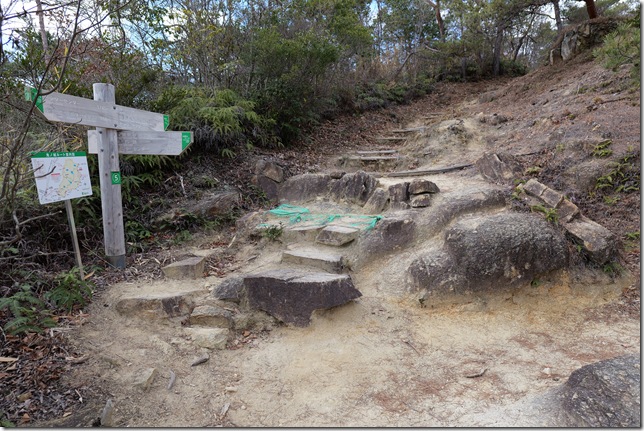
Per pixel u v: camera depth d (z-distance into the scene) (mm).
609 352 3047
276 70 7379
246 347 3215
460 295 3695
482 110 9836
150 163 5301
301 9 8641
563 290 3756
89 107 3795
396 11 16500
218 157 6332
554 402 2416
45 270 3781
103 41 6121
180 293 3617
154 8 7227
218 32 6941
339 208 5520
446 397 2641
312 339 3285
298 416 2508
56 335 2957
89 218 4625
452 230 4047
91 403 2434
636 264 4008
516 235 3793
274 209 5531
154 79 6125
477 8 11469
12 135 4324
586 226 4102
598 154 5137
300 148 7930
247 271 4227
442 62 14656
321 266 4035
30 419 2236
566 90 8055
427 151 7629
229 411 2547
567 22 14422
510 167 5320
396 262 4234
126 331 3193
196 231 5055
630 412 2045
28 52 3695
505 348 3176
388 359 3074
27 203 3973
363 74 11891
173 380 2754
